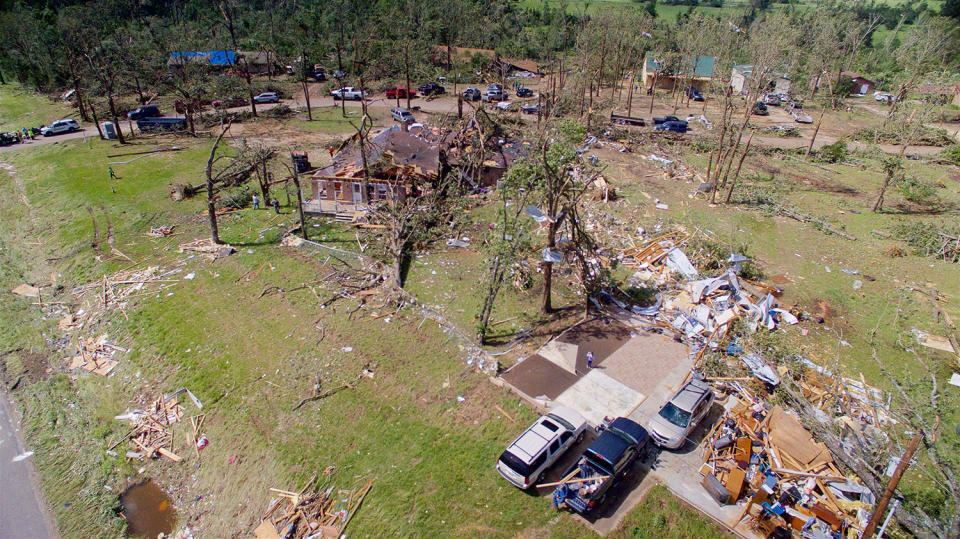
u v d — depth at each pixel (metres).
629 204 40.25
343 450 20.48
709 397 20.64
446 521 17.50
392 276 30.17
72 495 20.78
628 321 27.06
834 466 18.03
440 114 61.31
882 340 25.53
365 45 77.75
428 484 18.80
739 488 17.22
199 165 48.41
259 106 68.75
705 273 30.38
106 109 65.12
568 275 30.94
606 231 35.59
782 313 27.00
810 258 33.22
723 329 25.23
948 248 33.44
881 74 85.31
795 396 20.52
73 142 54.53
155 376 25.19
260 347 25.73
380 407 22.14
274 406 22.58
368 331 26.31
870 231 36.81
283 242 34.34
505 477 18.34
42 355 27.56
